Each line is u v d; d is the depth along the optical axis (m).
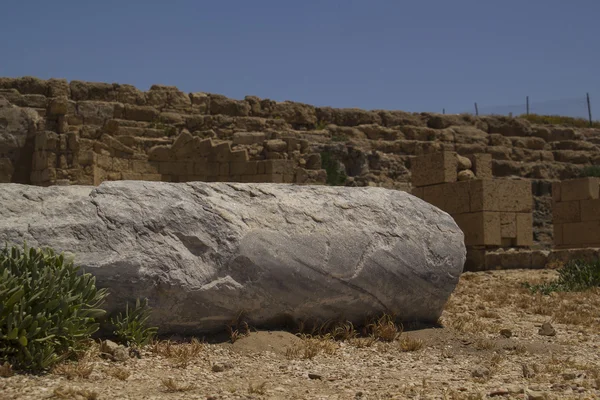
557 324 9.16
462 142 27.83
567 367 6.72
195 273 6.88
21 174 19.20
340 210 7.85
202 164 21.38
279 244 7.26
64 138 18.70
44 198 6.82
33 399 4.90
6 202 6.66
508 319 9.40
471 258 16.16
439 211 8.48
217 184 7.63
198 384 5.65
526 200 16.55
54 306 5.86
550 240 25.84
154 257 6.73
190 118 23.34
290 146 22.27
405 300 7.94
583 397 5.33
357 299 7.63
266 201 7.61
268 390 5.55
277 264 7.18
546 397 5.19
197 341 6.85
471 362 6.96
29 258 6.02
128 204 6.95
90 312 6.16
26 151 19.31
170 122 23.05
